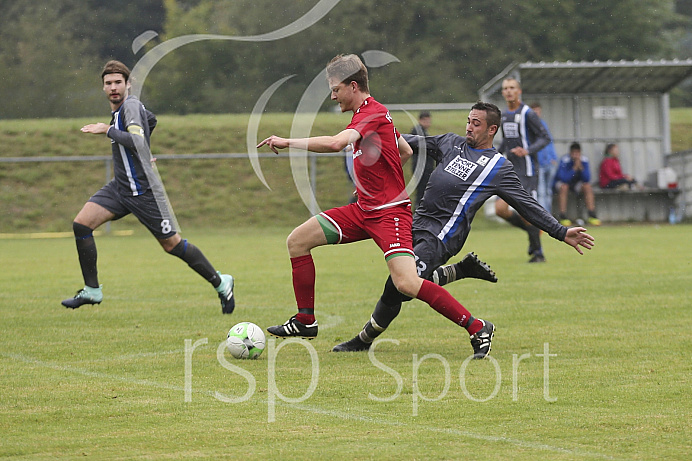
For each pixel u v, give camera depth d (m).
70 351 18.77
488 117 18.48
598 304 25.34
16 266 40.56
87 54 109.75
